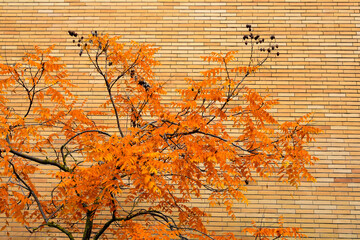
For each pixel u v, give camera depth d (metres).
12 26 8.16
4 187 4.38
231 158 4.24
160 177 3.97
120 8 8.23
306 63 7.83
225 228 7.02
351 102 7.62
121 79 7.75
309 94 7.67
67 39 8.09
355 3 8.09
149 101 5.05
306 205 7.11
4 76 7.81
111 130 7.55
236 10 8.15
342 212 7.07
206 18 8.12
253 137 4.41
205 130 4.31
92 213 4.89
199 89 4.14
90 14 8.22
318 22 8.03
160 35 8.06
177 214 7.00
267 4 8.15
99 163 4.36
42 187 7.27
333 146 7.40
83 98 7.77
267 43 7.95
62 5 8.27
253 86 7.73
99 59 7.97
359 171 7.27
